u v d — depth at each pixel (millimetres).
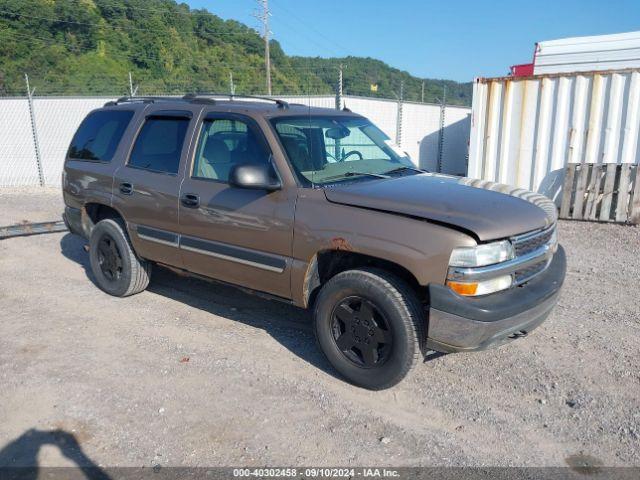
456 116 19375
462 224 3547
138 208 5305
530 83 10898
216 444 3438
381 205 3822
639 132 10070
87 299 5887
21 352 4652
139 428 3600
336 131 4883
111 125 5922
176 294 6008
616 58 11703
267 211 4273
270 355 4598
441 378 4223
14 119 16203
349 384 4137
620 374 4246
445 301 3535
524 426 3631
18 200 13281
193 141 4934
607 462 3279
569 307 5590
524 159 11234
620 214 9727
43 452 3373
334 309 4082
